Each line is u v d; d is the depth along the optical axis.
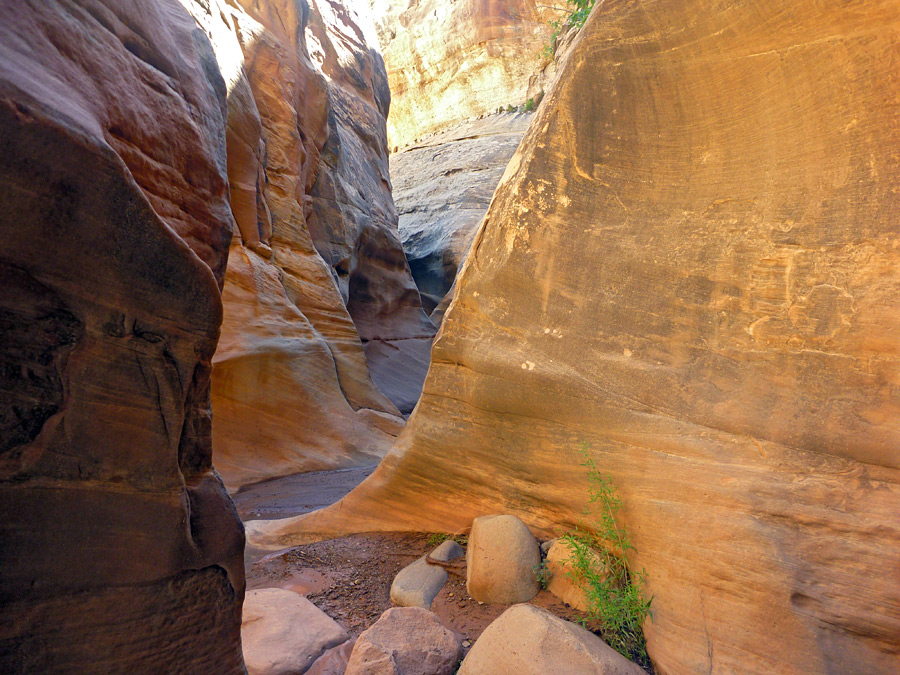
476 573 3.13
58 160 1.16
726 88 2.93
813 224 2.66
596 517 3.11
